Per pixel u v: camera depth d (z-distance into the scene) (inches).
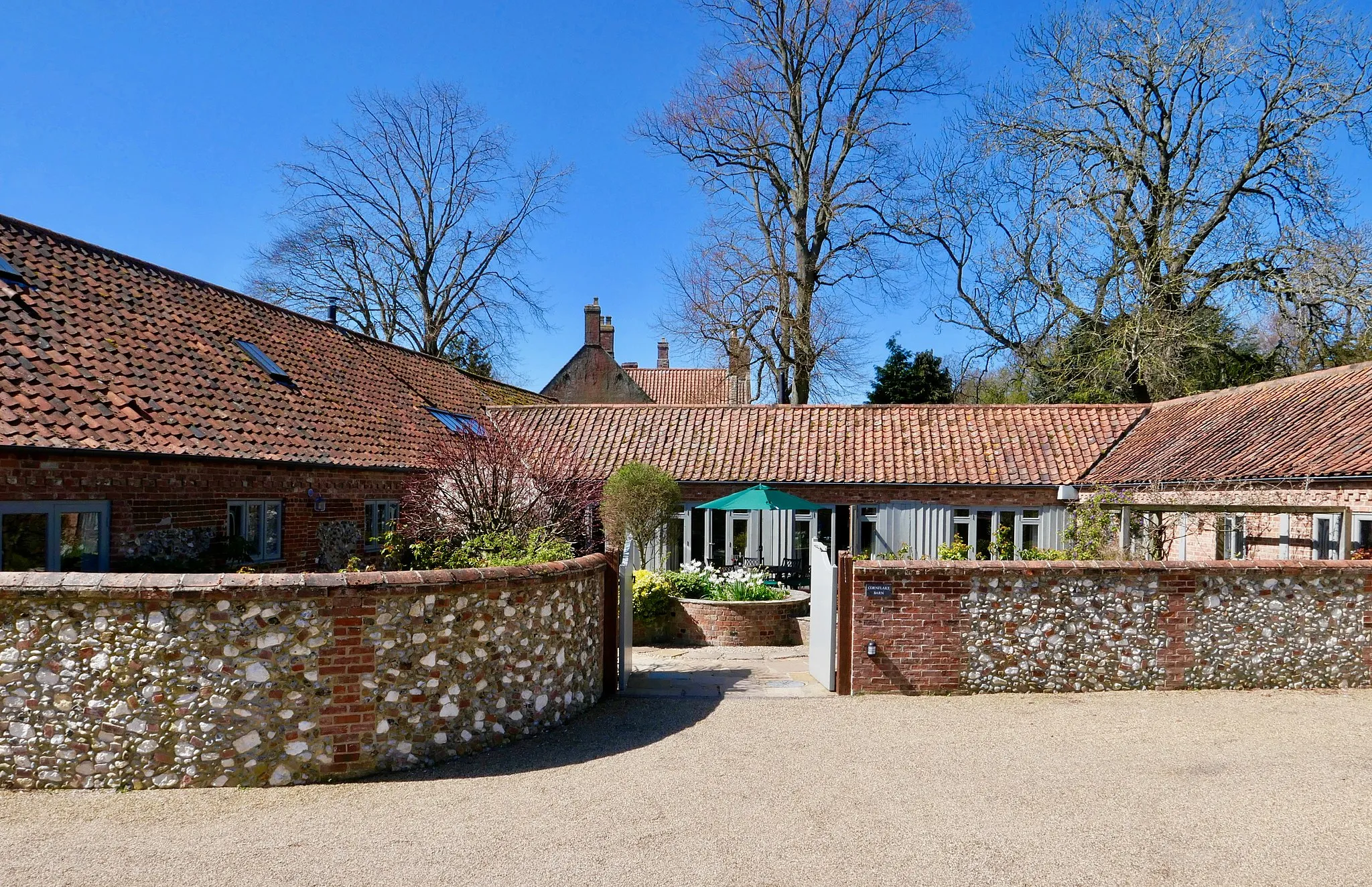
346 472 670.5
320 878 217.2
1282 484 572.1
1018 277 1280.8
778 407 967.6
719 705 397.1
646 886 214.1
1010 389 1519.4
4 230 567.8
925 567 407.8
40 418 441.7
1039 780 287.0
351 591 293.1
